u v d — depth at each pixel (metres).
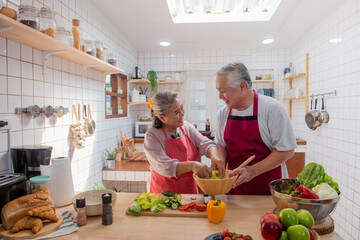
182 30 3.03
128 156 3.07
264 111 1.35
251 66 3.92
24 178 1.09
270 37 3.30
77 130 1.90
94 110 2.34
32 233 0.91
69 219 1.03
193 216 1.05
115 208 1.16
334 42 2.50
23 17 1.21
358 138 2.10
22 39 1.29
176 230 0.94
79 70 2.03
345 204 2.30
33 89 1.47
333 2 2.33
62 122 1.78
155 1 2.24
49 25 1.38
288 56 3.88
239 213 1.08
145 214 1.08
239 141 1.45
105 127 2.64
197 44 3.64
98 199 1.19
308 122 2.89
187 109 4.02
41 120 1.54
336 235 0.88
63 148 1.80
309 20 2.77
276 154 1.29
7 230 0.94
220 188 1.11
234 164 1.51
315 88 2.96
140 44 3.64
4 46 1.26
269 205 1.17
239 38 3.36
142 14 2.53
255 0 2.33
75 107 1.94
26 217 0.95
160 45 3.69
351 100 2.21
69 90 1.87
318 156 2.89
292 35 3.29
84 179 2.15
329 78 2.61
